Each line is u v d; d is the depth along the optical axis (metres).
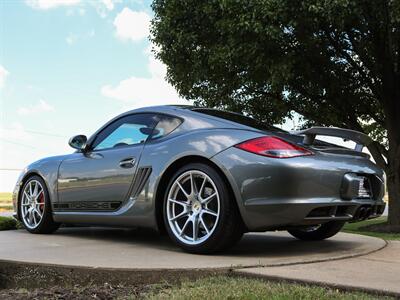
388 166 8.50
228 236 3.72
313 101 9.41
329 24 7.35
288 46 7.40
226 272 3.17
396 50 8.34
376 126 10.81
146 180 4.23
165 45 8.59
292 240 4.95
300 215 3.56
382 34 7.98
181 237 3.94
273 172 3.57
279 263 3.37
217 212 3.74
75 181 4.92
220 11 7.66
